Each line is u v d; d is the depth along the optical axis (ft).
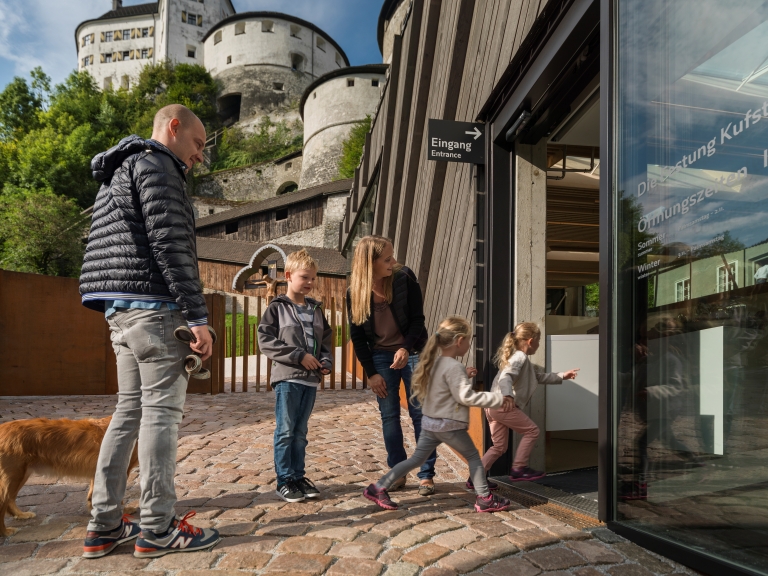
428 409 10.37
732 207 6.70
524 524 9.20
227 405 22.75
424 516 9.52
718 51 6.94
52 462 8.67
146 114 230.68
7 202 118.52
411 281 11.85
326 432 17.75
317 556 7.67
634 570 7.36
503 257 14.57
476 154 15.05
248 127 243.81
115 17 285.64
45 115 217.36
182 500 10.30
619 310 9.02
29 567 7.36
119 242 7.72
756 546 6.40
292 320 10.89
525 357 12.72
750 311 6.45
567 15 10.46
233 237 155.63
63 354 25.04
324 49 271.90
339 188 134.21
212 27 263.49
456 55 17.60
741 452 6.61
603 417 9.18
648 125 8.35
